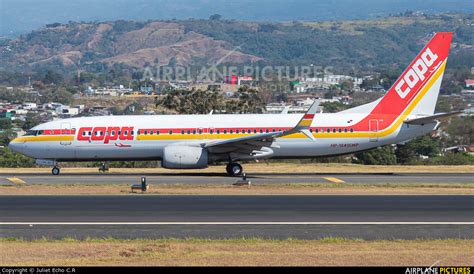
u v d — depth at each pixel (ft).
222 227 323.57
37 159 580.30
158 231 315.37
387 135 570.05
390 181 509.76
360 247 277.23
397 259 254.27
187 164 552.82
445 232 309.63
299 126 531.91
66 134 573.33
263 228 320.70
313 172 601.62
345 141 566.77
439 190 442.91
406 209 367.86
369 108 575.79
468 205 379.96
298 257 258.16
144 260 255.29
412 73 574.56
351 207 374.84
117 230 317.83
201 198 408.26
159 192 433.89
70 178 538.06
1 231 316.60
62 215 354.13
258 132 565.53
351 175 565.53
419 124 572.92
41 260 258.16
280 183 490.90
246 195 420.77
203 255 262.06
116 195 422.00
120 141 570.05
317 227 322.34
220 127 566.77
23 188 456.45
